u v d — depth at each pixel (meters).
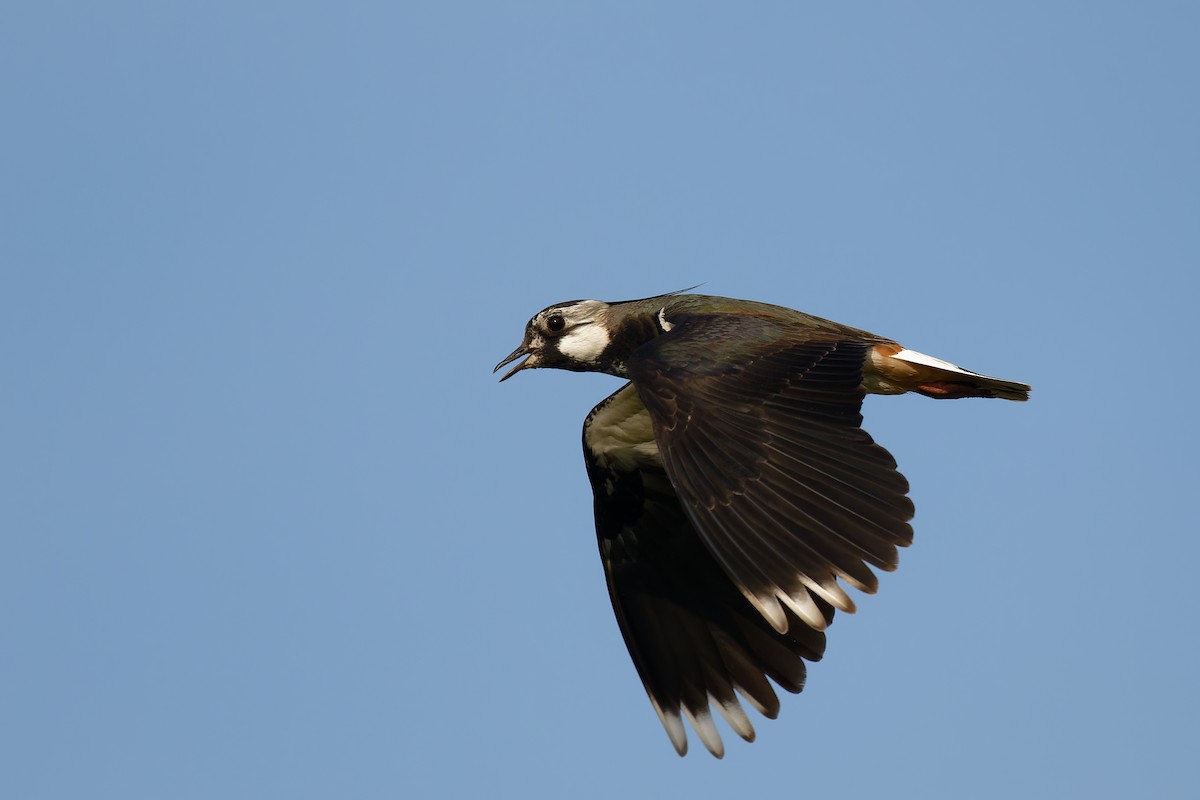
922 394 15.19
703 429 11.95
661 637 14.83
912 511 11.34
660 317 16.44
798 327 13.34
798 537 11.29
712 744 14.30
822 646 14.25
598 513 15.43
